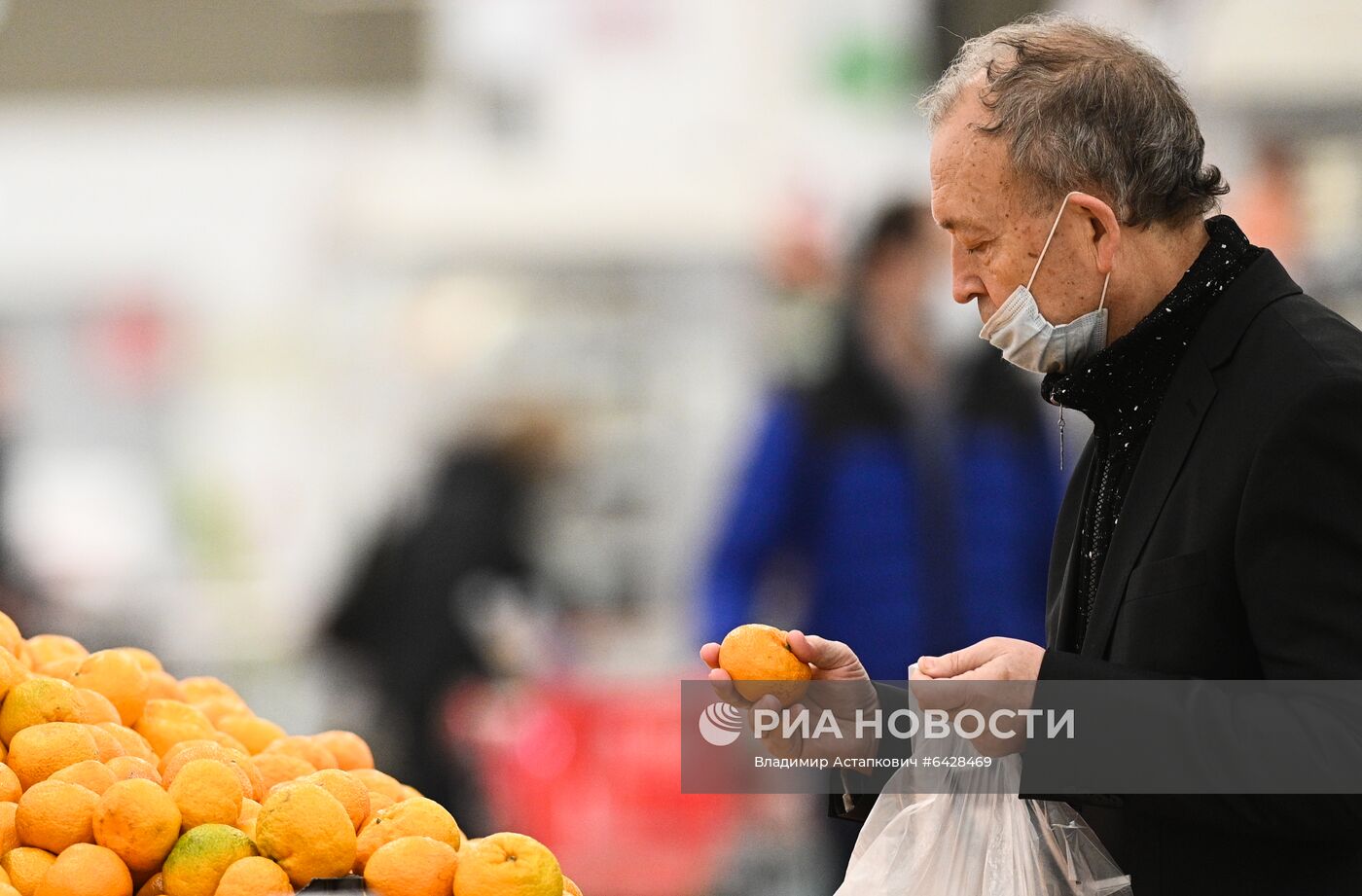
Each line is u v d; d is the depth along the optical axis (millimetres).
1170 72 6891
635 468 25141
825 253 23156
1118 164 6609
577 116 30484
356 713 17578
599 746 16781
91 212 32594
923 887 7012
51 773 6508
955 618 12875
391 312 30812
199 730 7512
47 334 32406
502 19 30734
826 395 13062
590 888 16672
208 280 32250
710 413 27391
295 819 6098
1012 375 13281
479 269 29969
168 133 32844
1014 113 6688
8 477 25281
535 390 19031
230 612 29719
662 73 30328
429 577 17141
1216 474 6359
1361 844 6250
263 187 32406
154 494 31328
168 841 6219
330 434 31375
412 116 32125
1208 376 6531
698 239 29203
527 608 17578
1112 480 7039
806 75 29531
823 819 13680
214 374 32125
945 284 13523
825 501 13031
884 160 28609
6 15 33656
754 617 13289
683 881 16750
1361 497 6035
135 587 29750
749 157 29516
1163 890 6672
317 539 30891
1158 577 6473
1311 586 6020
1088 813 7094
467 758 17016
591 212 29781
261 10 34062
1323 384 6121
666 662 20172
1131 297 6727
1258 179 25812
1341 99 26125
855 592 12953
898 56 28969
